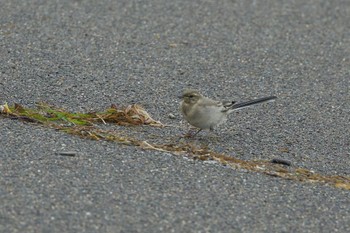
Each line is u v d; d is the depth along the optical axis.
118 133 14.05
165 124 14.85
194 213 11.02
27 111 14.43
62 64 17.39
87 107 15.29
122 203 11.09
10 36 18.88
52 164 12.18
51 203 10.87
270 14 22.22
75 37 19.22
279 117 15.71
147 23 20.69
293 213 11.42
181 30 20.44
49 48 18.33
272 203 11.67
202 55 18.89
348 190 12.50
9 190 11.14
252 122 15.35
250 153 13.88
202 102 14.09
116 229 10.34
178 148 13.52
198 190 11.80
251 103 14.55
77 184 11.53
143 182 11.87
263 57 19.16
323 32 21.22
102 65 17.59
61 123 14.18
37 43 18.58
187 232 10.46
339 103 16.72
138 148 13.26
